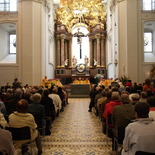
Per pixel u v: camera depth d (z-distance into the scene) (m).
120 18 19.11
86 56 28.20
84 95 21.55
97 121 9.59
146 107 3.22
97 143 6.38
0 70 19.34
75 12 28.61
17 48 19.19
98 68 27.36
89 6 28.44
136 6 18.67
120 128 4.57
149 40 23.94
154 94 6.34
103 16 28.02
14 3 20.45
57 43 27.94
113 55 22.17
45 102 7.36
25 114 4.75
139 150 3.04
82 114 11.45
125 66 18.73
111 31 23.59
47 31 22.22
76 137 7.04
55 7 27.80
